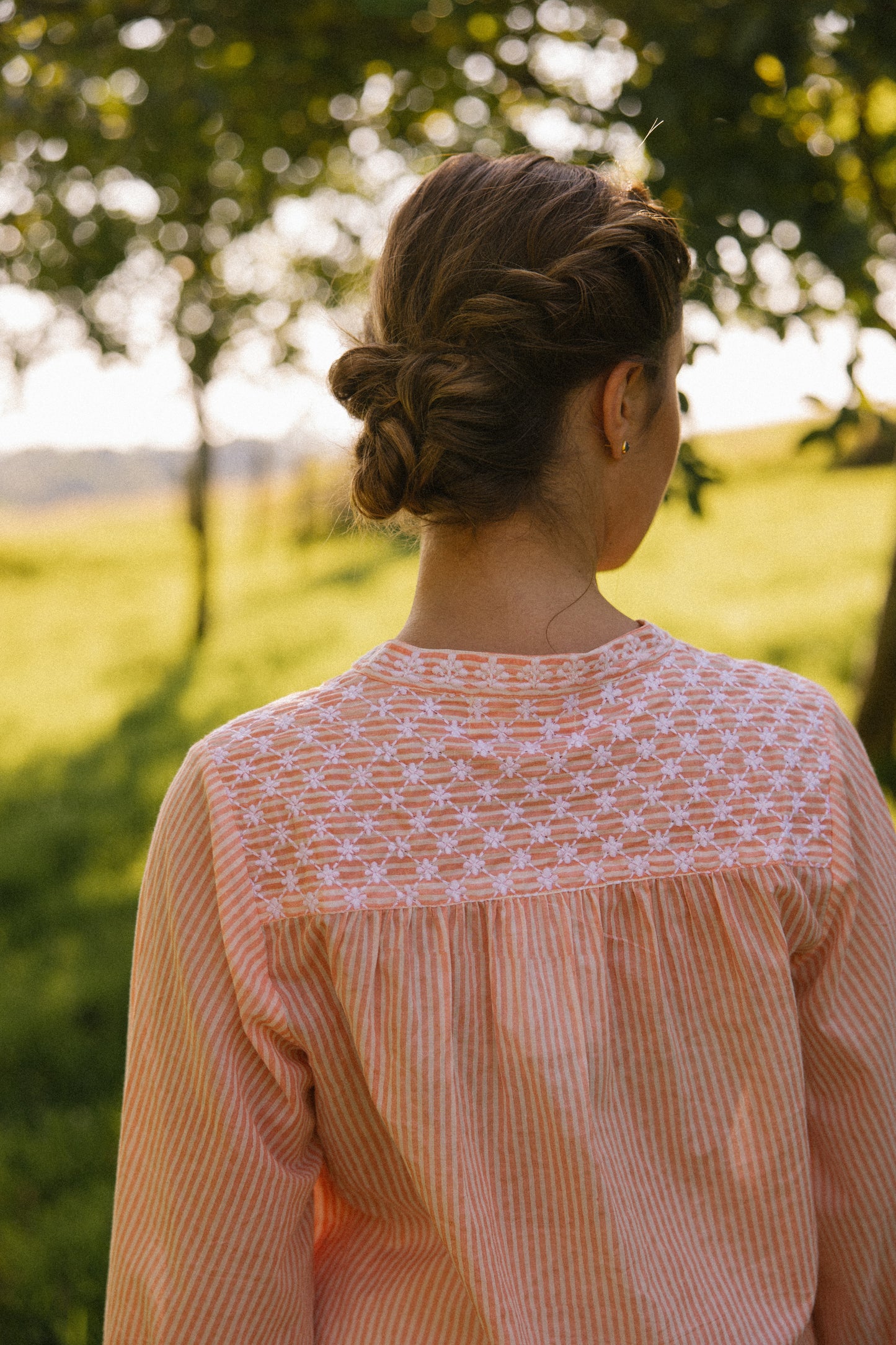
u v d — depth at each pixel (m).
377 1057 0.75
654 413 0.81
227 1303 0.80
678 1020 0.78
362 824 0.77
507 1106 0.76
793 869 0.79
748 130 2.48
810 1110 0.88
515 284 0.74
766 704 0.82
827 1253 0.91
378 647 0.83
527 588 0.81
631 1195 0.77
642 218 0.77
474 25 3.02
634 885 0.77
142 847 5.14
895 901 0.83
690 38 2.43
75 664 10.70
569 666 0.79
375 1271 0.84
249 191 3.55
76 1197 2.69
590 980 0.76
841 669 6.12
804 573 8.93
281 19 3.01
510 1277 0.76
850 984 0.84
